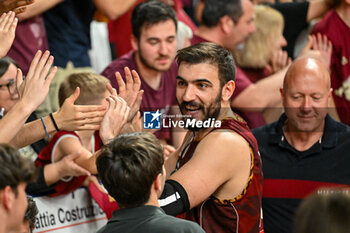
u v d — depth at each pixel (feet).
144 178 14.37
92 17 28.02
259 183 17.58
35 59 16.83
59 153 21.18
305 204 11.22
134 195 14.42
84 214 22.65
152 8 23.89
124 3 28.73
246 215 17.16
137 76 18.12
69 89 19.98
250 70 26.71
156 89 21.16
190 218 17.34
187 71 17.30
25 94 16.51
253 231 17.34
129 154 14.49
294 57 29.04
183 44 26.50
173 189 16.11
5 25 17.78
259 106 24.07
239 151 16.89
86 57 27.61
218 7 27.35
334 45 28.45
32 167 13.35
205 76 17.17
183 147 18.51
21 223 13.19
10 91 20.03
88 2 27.40
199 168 16.55
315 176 21.27
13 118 16.15
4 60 20.15
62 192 21.40
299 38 29.27
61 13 25.95
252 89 24.17
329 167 21.27
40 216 20.95
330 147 21.30
